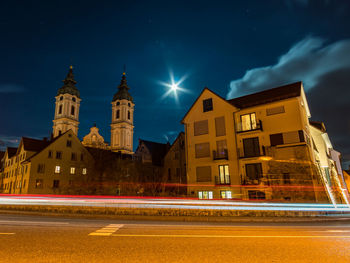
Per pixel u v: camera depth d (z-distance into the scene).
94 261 4.76
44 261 4.71
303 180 21.56
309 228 9.83
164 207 14.46
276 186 22.50
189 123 30.36
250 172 24.95
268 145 24.52
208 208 14.11
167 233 7.96
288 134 23.70
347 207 21.59
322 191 22.88
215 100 29.09
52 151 38.28
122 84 103.38
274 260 4.99
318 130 29.16
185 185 35.75
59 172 38.28
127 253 5.36
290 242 6.70
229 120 27.48
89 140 88.50
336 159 39.47
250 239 7.09
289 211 14.34
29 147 40.50
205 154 28.23
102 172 39.47
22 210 15.55
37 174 35.91
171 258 5.04
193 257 5.13
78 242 6.36
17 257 4.94
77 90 95.50
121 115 97.62
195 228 9.34
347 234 8.18
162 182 37.34
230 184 25.45
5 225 9.34
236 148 26.17
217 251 5.65
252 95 29.73
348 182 47.00
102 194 37.50
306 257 5.21
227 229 9.23
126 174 38.44
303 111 25.55
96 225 9.72
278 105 24.97
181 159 37.50
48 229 8.45
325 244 6.47
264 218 12.95
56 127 88.56
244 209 14.15
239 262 4.84
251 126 26.06
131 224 10.28
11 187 42.09
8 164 46.84
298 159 22.39
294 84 27.12
